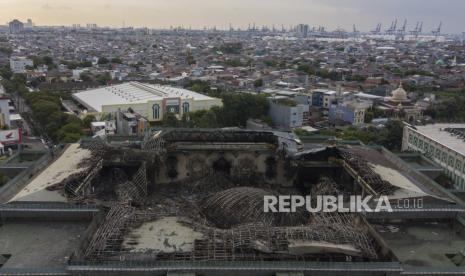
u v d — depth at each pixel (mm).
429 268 58469
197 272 54844
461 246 67062
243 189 74625
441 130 180625
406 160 111562
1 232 67438
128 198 73500
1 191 75688
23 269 55625
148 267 54625
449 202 75062
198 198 80750
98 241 58125
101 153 87875
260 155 92875
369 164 88125
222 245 57719
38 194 73000
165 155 89312
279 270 55188
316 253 57031
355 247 58031
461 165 147625
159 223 63500
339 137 194125
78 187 75875
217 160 92125
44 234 66938
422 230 71562
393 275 56375
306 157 90000
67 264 54844
